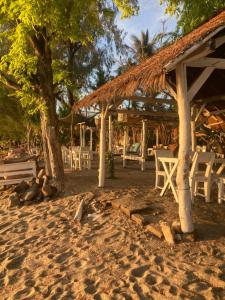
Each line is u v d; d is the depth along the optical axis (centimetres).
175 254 591
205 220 714
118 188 1037
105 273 568
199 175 855
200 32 612
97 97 888
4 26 1322
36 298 533
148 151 2302
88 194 980
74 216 845
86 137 2802
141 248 627
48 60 1134
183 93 625
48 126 1119
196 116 1115
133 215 754
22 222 870
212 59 620
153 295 493
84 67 2234
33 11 903
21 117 2611
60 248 694
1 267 651
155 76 567
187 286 502
